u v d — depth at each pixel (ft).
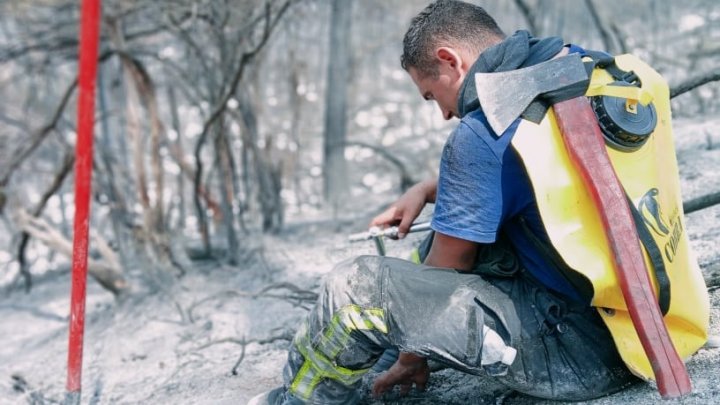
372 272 6.14
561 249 5.57
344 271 6.22
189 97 15.33
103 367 10.49
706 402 5.84
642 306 5.40
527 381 6.13
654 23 21.70
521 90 5.71
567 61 5.73
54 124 15.15
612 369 6.18
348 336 6.17
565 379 6.13
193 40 14.37
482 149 5.74
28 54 18.81
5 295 16.94
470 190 5.79
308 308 10.12
